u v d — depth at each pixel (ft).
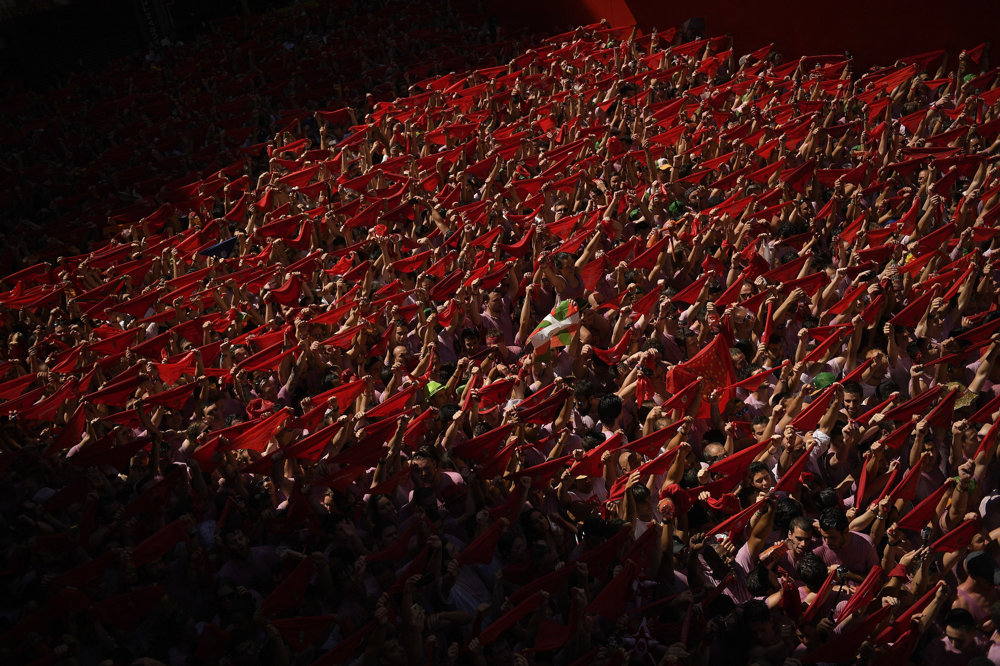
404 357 34.14
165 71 78.07
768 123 49.98
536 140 51.93
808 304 35.81
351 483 28.17
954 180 42.68
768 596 24.53
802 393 29.25
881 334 33.99
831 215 42.37
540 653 22.88
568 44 70.59
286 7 90.17
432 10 84.38
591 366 34.01
